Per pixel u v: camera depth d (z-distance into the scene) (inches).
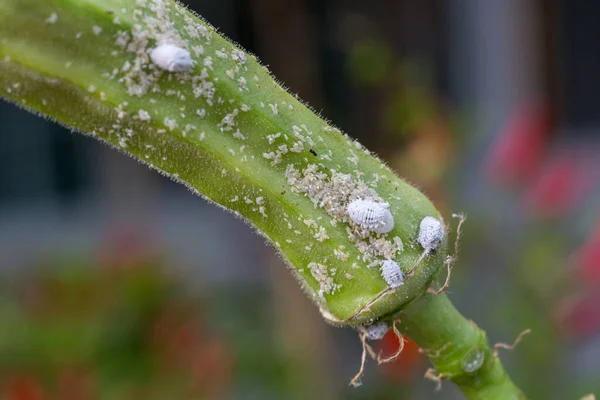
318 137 5.3
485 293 10.9
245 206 5.3
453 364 5.5
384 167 5.4
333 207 5.3
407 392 11.4
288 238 5.3
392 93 13.5
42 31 4.9
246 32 14.1
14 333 11.9
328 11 14.1
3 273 16.0
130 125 5.1
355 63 13.1
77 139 20.3
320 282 5.4
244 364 12.7
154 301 12.2
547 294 10.4
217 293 14.5
